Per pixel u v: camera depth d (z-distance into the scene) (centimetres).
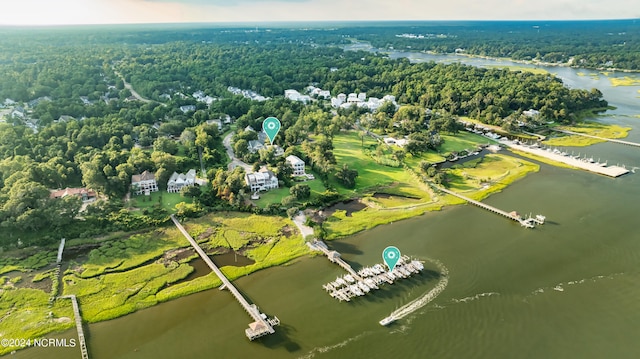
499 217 18900
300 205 19638
